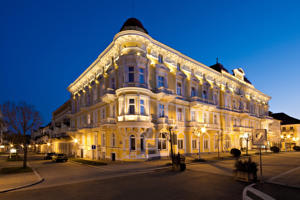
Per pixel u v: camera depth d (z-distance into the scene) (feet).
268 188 35.29
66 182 44.29
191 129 98.89
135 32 80.23
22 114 72.49
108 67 95.71
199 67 111.14
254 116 156.46
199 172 52.29
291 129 230.27
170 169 57.67
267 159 84.07
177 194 32.55
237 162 42.83
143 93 79.77
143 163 71.41
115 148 84.84
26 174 57.31
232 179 43.29
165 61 94.48
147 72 82.89
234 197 30.45
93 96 111.24
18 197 33.17
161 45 92.17
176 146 93.61
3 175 56.18
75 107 143.13
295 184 37.93
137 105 77.87
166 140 89.51
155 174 50.85
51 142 206.18
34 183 43.32
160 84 90.99
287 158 88.33
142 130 78.64
